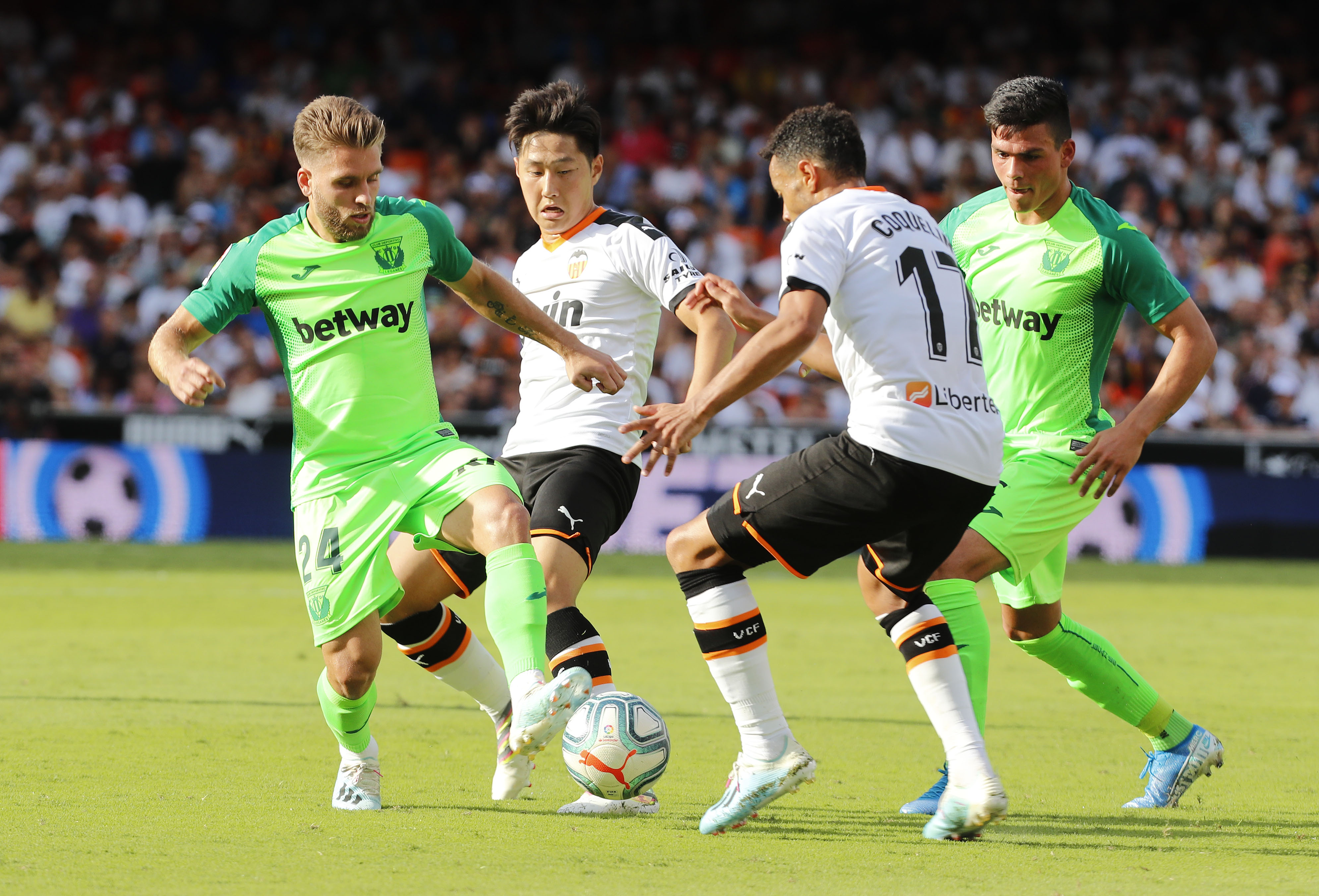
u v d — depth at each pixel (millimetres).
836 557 14211
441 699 23328
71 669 25594
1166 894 11688
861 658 28844
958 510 13867
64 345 63594
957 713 13906
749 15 87312
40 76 78125
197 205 68562
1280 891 11812
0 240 67375
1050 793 16688
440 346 61906
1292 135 76125
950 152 74312
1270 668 28250
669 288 16672
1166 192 72938
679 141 75125
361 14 84938
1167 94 77438
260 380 60250
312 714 21250
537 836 13750
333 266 14875
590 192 17656
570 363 15555
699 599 14273
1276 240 69938
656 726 14883
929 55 86812
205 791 15594
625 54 86062
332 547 14570
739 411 58375
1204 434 52938
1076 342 16859
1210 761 16078
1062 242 16766
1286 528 52406
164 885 11469
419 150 76312
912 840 13883
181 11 84562
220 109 76500
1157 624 35281
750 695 14008
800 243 13453
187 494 53875
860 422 13703
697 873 12258
